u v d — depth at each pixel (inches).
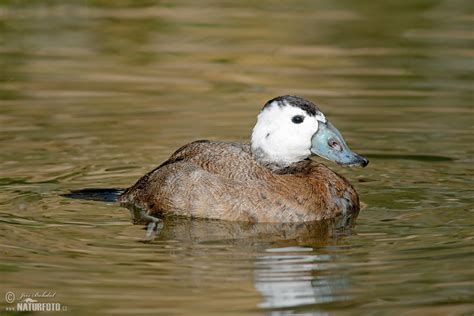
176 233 413.4
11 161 518.3
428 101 630.5
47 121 590.2
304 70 714.2
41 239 401.7
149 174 465.7
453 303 332.8
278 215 431.8
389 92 652.7
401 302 334.6
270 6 919.7
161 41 794.8
